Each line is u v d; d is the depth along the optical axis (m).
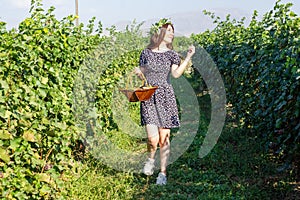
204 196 3.83
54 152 3.63
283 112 3.88
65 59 4.29
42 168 3.36
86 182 4.06
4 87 2.81
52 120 3.56
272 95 4.27
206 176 4.37
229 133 5.91
